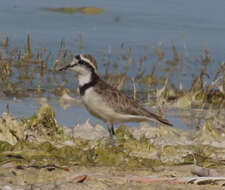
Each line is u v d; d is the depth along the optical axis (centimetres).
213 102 1505
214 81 1570
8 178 850
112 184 848
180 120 1342
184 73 1805
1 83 1567
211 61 1930
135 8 2495
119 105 1157
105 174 892
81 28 2225
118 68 1817
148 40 2125
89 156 992
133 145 1061
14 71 1694
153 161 995
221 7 2553
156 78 1736
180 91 1605
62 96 1487
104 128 1246
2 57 1805
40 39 2064
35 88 1554
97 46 2031
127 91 1611
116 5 2541
